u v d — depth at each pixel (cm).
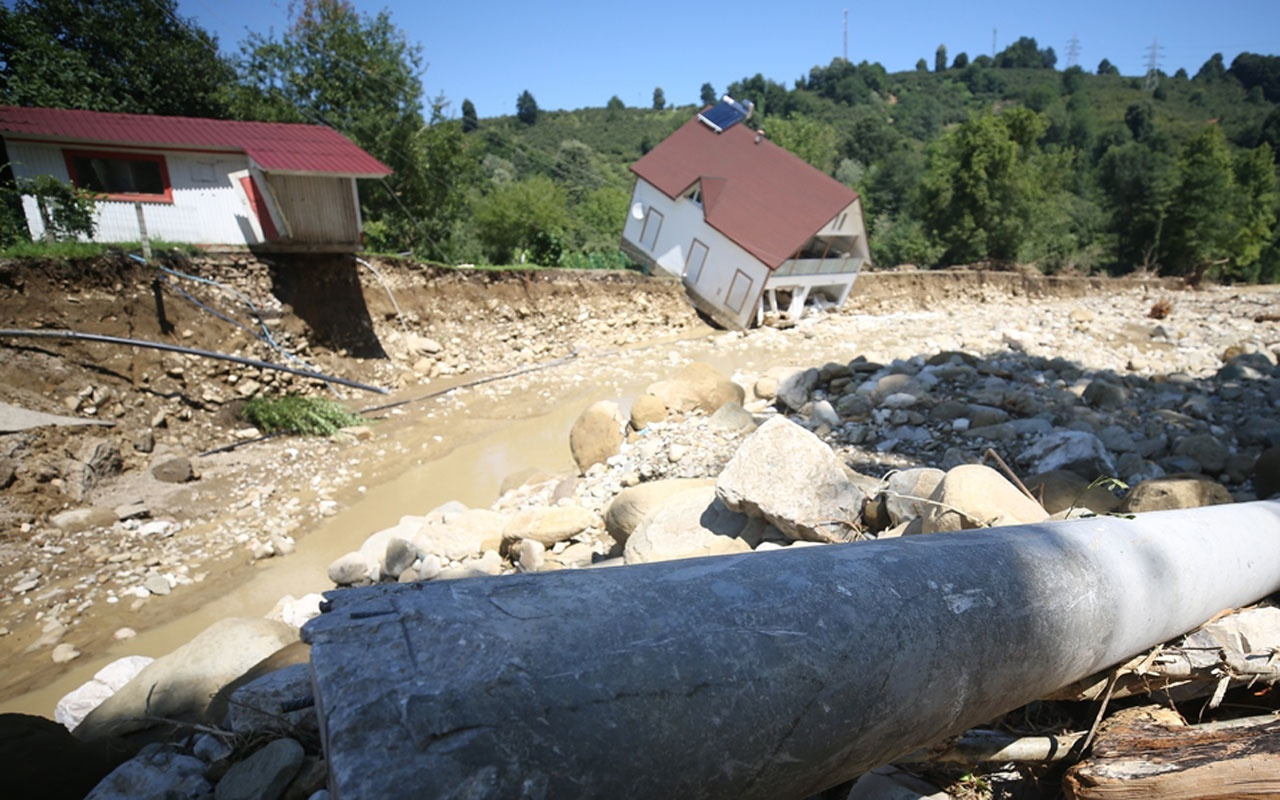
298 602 700
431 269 1803
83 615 756
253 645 486
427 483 1107
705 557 251
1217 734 271
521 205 2759
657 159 2573
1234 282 4812
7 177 1355
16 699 630
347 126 2322
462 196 2595
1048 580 273
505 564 759
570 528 749
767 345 2042
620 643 192
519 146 5966
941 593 246
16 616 748
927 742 254
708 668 195
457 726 163
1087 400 1066
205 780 314
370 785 151
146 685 452
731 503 591
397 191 2439
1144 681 326
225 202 1475
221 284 1394
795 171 2536
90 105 1992
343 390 1464
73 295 1172
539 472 1034
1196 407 1013
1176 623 320
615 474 909
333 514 1000
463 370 1694
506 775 162
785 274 2375
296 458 1173
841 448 919
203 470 1102
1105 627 286
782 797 216
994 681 252
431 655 177
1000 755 295
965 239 3975
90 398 1104
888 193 5191
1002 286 3416
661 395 1103
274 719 324
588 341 2030
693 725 188
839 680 212
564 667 182
